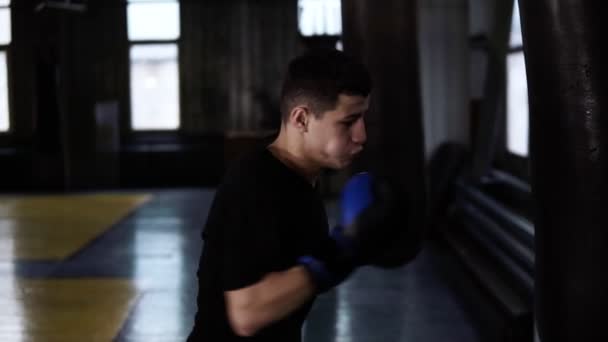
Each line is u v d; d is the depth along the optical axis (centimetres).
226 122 1117
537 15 198
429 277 561
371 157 393
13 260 627
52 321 456
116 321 455
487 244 523
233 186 145
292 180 148
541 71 200
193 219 823
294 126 149
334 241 141
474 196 613
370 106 391
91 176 1095
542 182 205
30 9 1088
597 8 188
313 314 472
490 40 621
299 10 1058
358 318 462
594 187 192
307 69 146
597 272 195
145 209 897
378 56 387
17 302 499
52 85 1080
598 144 190
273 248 141
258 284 137
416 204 399
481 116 662
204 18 1106
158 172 1114
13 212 880
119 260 625
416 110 400
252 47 1105
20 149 1113
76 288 534
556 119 197
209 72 1112
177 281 553
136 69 1121
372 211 140
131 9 1108
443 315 467
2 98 1114
